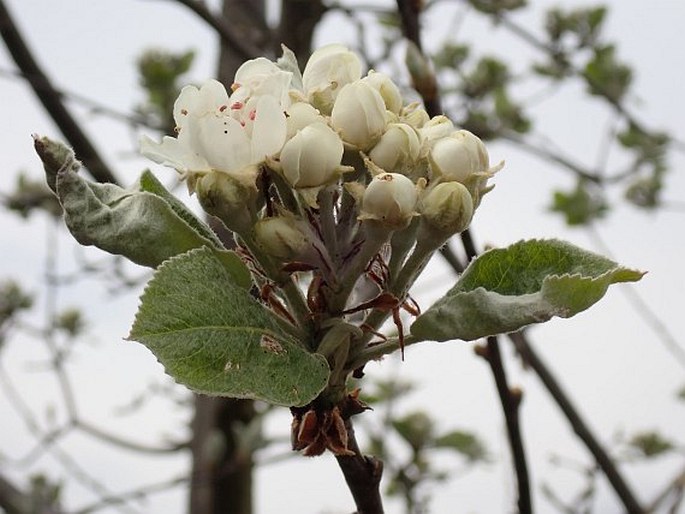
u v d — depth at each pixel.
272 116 0.24
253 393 0.23
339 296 0.25
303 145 0.24
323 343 0.24
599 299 0.23
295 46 0.61
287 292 0.25
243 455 0.60
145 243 0.25
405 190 0.24
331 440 0.25
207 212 0.24
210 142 0.24
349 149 0.24
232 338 0.23
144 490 0.60
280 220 0.24
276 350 0.23
